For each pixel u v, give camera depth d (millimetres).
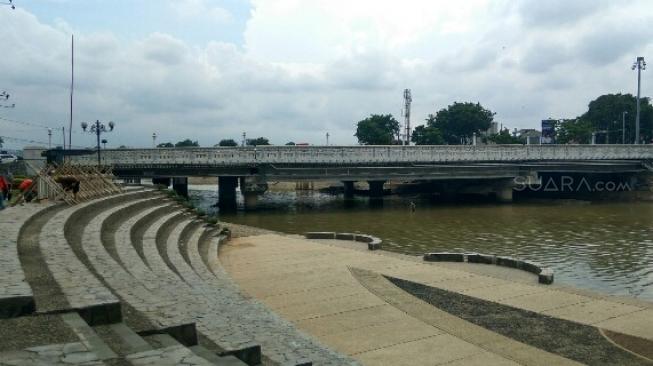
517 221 48781
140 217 23828
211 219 32156
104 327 7957
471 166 64250
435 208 60750
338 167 60531
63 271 10531
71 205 22516
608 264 29469
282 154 57000
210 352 7988
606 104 121312
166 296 10836
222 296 13516
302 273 20469
